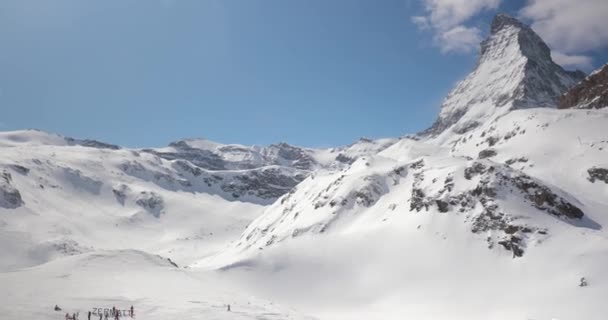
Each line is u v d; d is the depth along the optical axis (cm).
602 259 7325
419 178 12162
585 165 11919
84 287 6044
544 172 12338
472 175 10681
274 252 11669
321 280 10044
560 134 14125
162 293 6000
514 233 8769
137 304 5266
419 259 9438
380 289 9044
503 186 9925
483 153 15088
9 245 18238
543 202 9375
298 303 9256
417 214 10975
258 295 9675
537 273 7694
